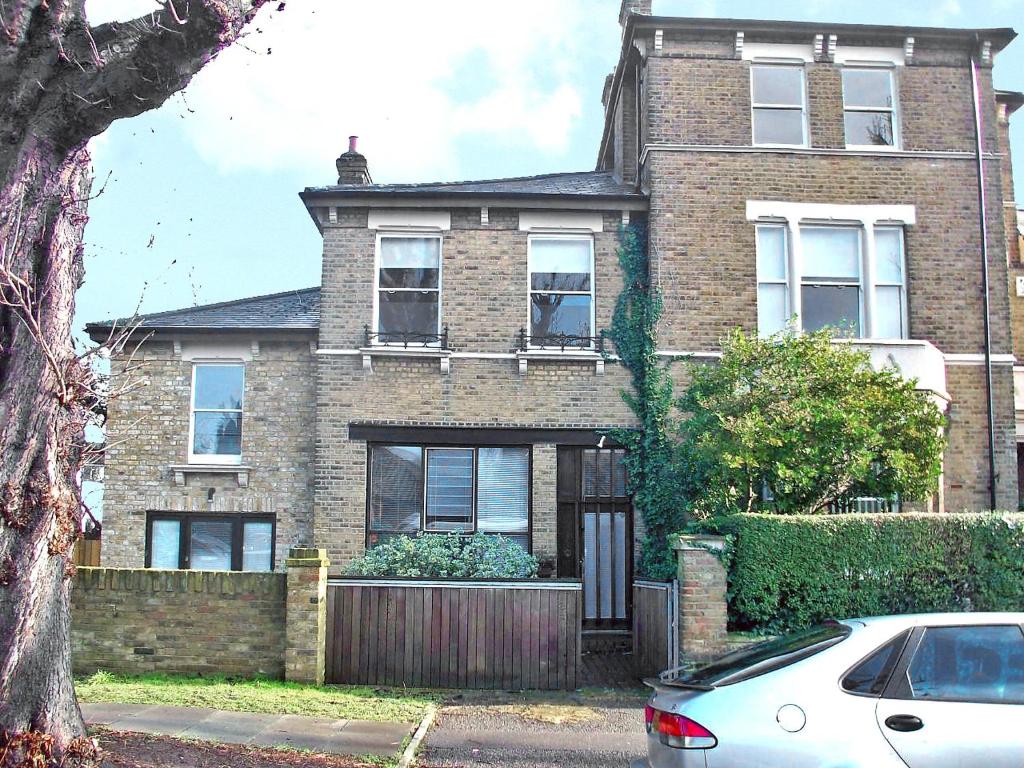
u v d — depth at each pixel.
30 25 6.55
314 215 16.08
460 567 12.41
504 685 11.33
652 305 15.48
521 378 15.55
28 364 6.56
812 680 5.68
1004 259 16.03
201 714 9.24
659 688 6.22
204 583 11.34
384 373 15.50
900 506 14.86
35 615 6.48
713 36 16.19
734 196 15.81
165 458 16.08
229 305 17.78
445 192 15.72
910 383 13.10
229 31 6.72
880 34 16.17
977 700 5.61
